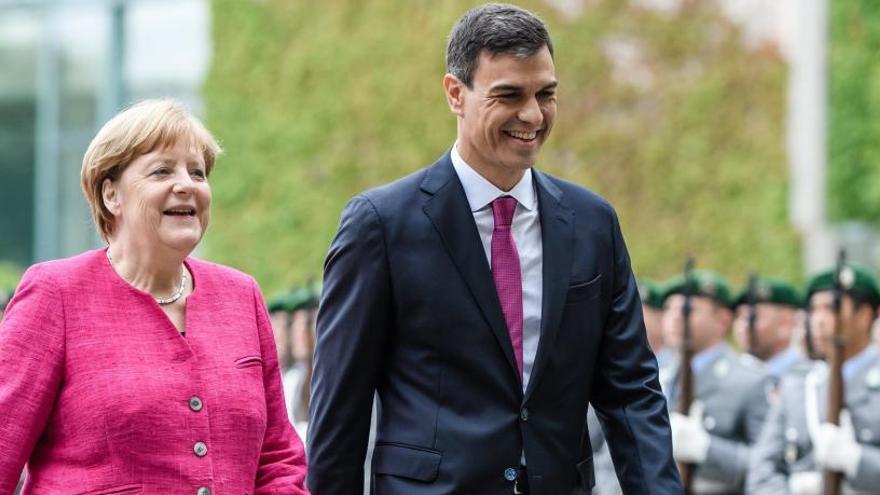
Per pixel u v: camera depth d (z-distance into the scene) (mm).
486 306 12383
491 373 12305
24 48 59125
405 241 12492
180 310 11266
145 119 11000
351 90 42656
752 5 36531
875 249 36719
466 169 12711
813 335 20297
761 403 23000
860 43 36469
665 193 36875
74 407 10594
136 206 10953
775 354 25328
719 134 36562
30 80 59031
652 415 12625
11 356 10602
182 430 10680
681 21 36844
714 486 22594
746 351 25422
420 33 41375
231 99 44875
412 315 12430
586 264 12727
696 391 23516
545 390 12406
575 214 12891
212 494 10688
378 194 12695
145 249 11062
